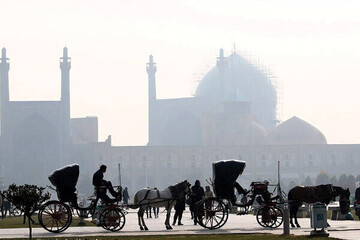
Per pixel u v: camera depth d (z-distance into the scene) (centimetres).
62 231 5462
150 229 5766
